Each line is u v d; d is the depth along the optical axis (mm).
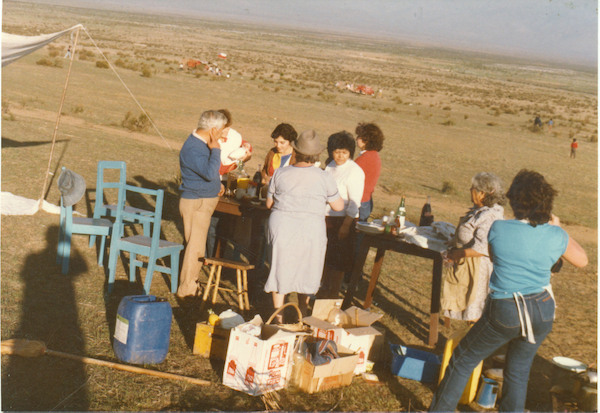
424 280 9383
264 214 7297
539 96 100250
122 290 6961
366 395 5254
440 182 20672
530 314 4344
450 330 7309
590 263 12156
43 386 4645
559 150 35938
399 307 7961
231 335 5086
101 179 7875
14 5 183625
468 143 33156
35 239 8250
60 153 14539
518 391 4551
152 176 13953
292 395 5055
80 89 29922
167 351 5398
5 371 4781
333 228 7051
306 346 5324
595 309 8977
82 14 188625
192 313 6562
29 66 35812
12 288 6500
